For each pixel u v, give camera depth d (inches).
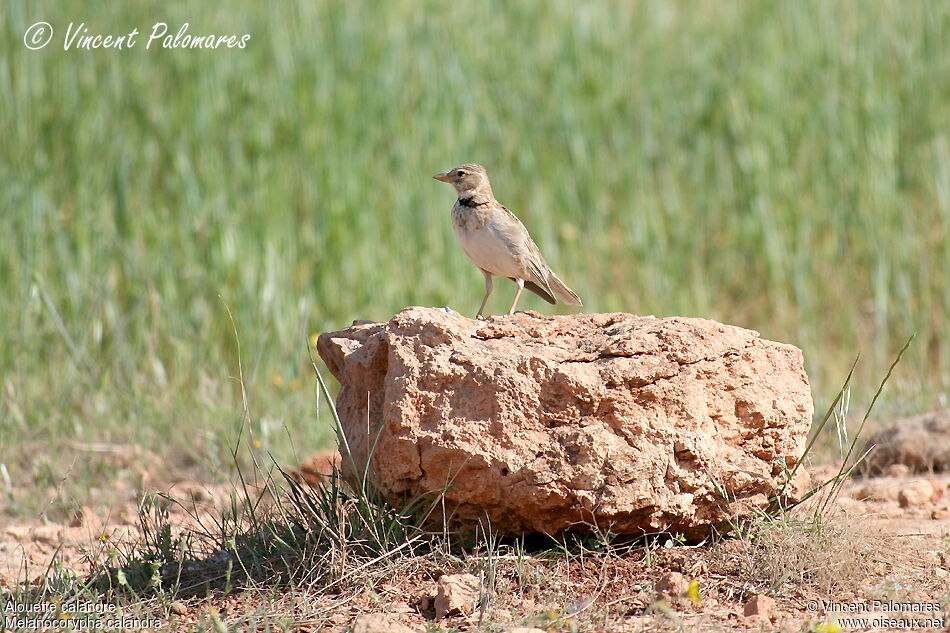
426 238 627.2
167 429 459.2
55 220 567.2
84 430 466.3
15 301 529.0
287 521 274.2
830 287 665.0
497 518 257.8
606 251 669.9
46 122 604.7
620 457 251.6
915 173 708.0
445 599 231.6
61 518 378.6
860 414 467.8
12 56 620.7
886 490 351.6
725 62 745.6
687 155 717.3
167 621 237.1
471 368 259.0
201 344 541.0
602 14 767.7
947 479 373.4
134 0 676.1
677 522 259.4
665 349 264.7
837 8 780.6
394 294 605.6
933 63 737.6
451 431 253.0
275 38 654.5
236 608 243.1
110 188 597.6
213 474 402.3
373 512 263.0
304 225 612.7
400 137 649.6
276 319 549.0
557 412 256.5
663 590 240.5
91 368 500.1
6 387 482.3
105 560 286.8
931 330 649.0
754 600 231.1
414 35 695.7
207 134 617.6
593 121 709.3
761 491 267.6
